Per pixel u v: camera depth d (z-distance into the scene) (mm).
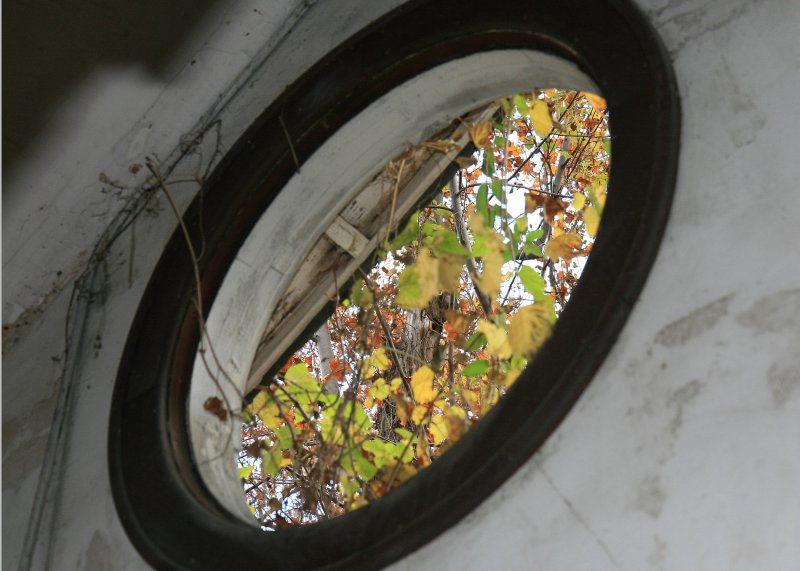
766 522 1641
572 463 1940
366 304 3588
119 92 3828
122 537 2842
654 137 2148
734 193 1967
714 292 1896
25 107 3789
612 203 2160
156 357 3162
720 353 1833
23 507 3244
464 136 3596
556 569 1858
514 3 2867
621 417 1911
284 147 3389
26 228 4031
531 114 3564
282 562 2379
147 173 3939
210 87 3902
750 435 1726
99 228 3992
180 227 3488
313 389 3666
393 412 6293
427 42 3139
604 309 2021
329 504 4453
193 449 2990
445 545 2068
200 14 3719
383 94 3291
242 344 3324
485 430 2141
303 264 3717
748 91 2066
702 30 2236
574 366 2012
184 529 2678
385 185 3705
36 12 3547
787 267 1821
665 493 1781
